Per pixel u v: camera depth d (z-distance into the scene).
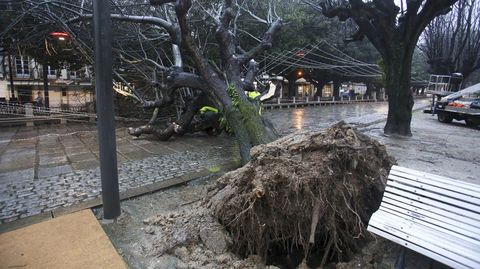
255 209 2.88
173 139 8.87
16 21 7.43
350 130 3.25
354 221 2.99
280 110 19.77
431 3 8.41
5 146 7.73
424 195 2.50
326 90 38.19
